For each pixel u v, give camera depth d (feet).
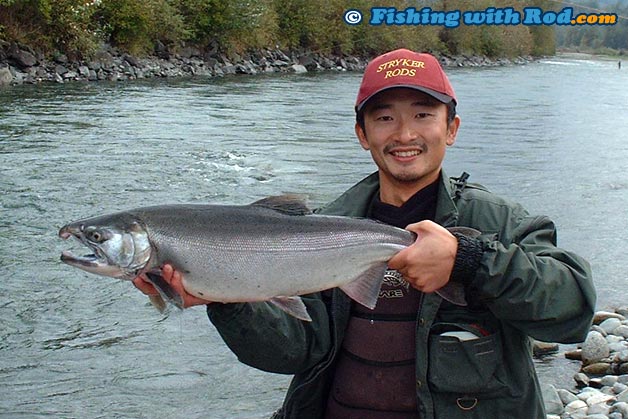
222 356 18.93
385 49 168.96
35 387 17.21
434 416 9.44
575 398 16.90
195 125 56.59
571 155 49.44
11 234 27.89
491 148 51.03
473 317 9.53
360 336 9.90
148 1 106.52
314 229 9.20
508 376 9.49
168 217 9.10
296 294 9.21
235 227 9.12
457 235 8.93
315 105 73.31
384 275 9.23
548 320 8.86
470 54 212.64
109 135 50.08
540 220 9.73
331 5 150.82
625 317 22.02
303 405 10.48
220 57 120.98
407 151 9.86
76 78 90.17
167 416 16.15
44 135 48.73
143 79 97.30
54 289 22.86
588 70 195.83
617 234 30.55
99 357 18.72
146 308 21.76
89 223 8.96
